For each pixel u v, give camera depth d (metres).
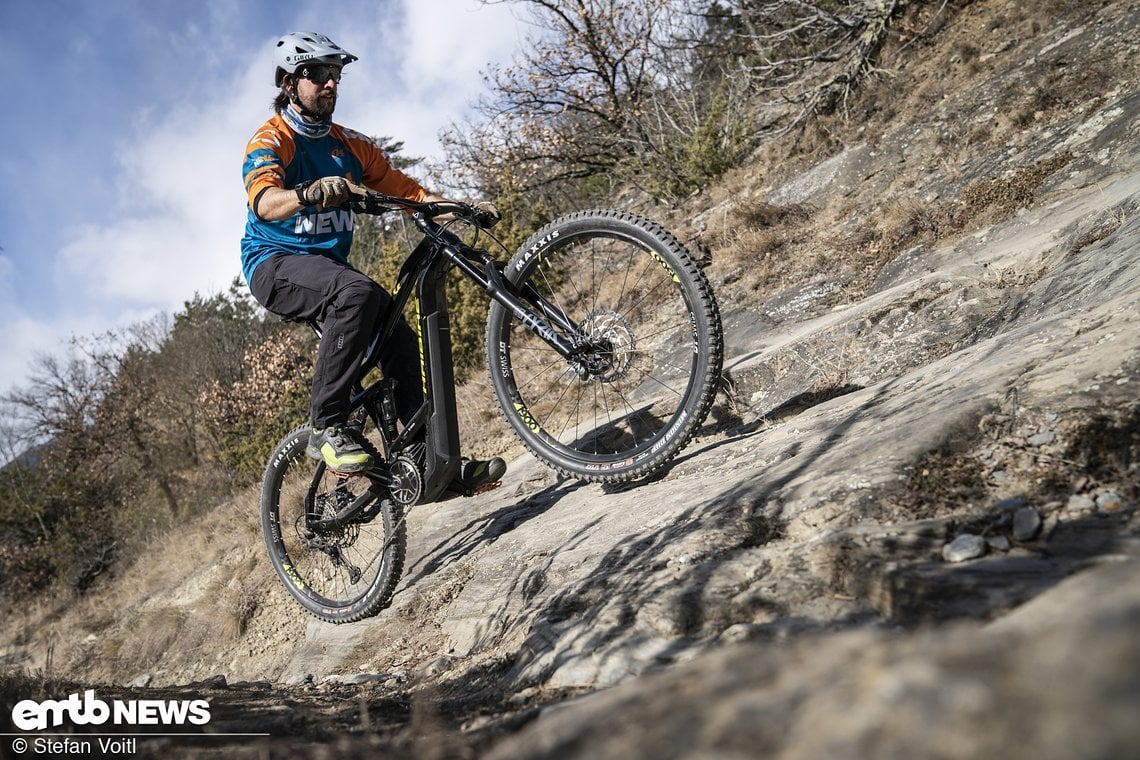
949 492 1.83
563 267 7.44
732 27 12.85
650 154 11.29
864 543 1.71
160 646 5.93
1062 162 4.60
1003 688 0.56
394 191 3.38
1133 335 2.03
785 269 5.76
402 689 2.37
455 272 8.17
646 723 0.74
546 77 12.46
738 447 2.97
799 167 8.24
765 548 1.96
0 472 17.73
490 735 1.38
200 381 16.45
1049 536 1.57
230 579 6.10
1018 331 2.58
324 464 3.68
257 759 1.37
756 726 0.64
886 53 8.86
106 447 17.77
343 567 3.73
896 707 0.59
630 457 3.01
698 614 1.77
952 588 1.44
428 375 3.06
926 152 6.32
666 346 5.11
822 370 3.61
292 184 3.15
